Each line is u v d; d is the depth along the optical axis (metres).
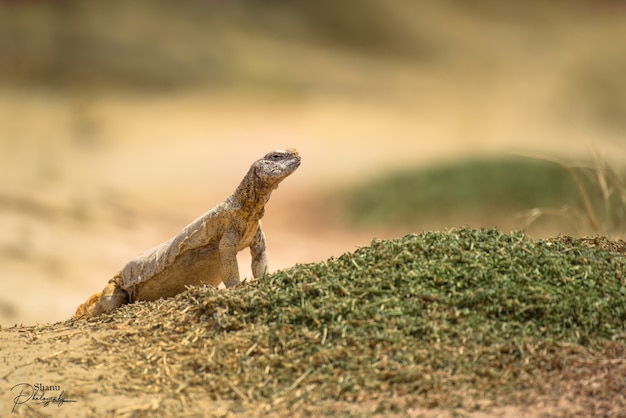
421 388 13.23
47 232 40.09
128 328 16.05
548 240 17.22
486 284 15.16
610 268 15.80
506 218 43.69
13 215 41.91
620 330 14.34
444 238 16.77
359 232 47.84
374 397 13.15
